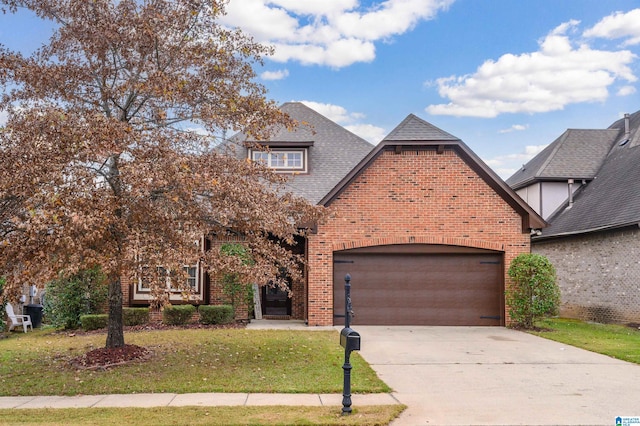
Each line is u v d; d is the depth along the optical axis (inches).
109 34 398.9
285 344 512.1
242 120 431.2
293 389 344.8
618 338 576.1
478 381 372.5
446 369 412.5
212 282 709.3
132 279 339.6
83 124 357.1
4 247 319.0
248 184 402.0
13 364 427.5
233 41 443.8
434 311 671.1
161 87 391.2
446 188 673.0
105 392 341.1
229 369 402.3
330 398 326.0
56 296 649.6
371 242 665.0
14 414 288.0
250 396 330.3
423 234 668.1
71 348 496.1
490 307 673.0
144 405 308.7
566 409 301.4
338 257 673.0
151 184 337.1
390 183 671.1
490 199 672.4
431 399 324.2
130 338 550.0
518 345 526.0
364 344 528.1
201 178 358.0
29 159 325.1
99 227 311.9
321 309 656.4
